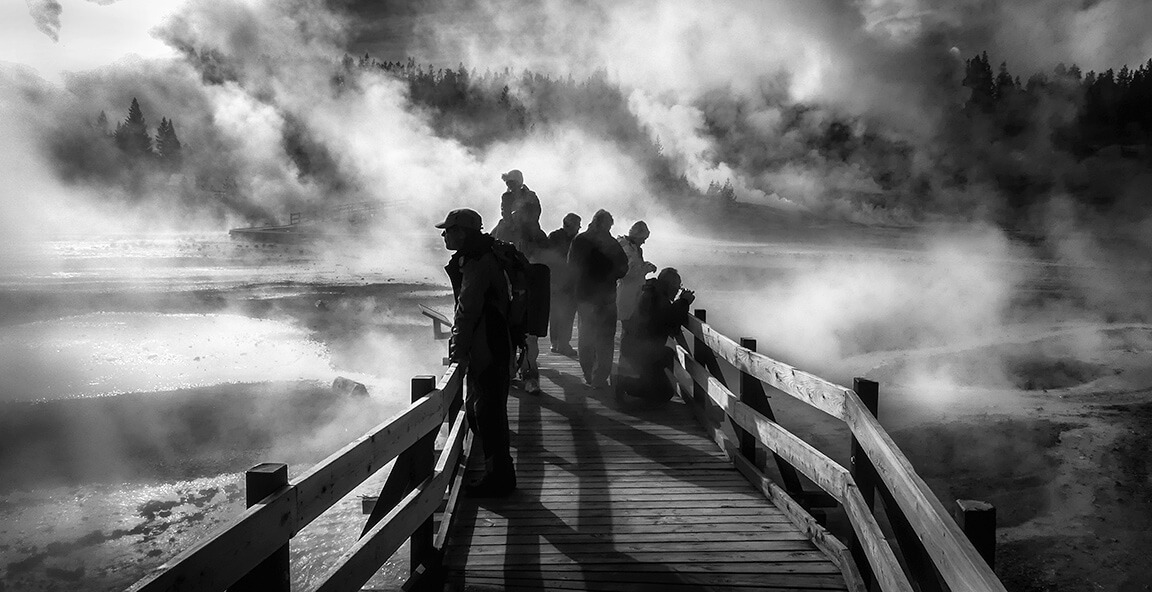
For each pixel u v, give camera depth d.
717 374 7.63
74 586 5.71
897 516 3.46
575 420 7.56
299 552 6.44
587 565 4.43
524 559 4.52
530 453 6.57
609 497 5.52
